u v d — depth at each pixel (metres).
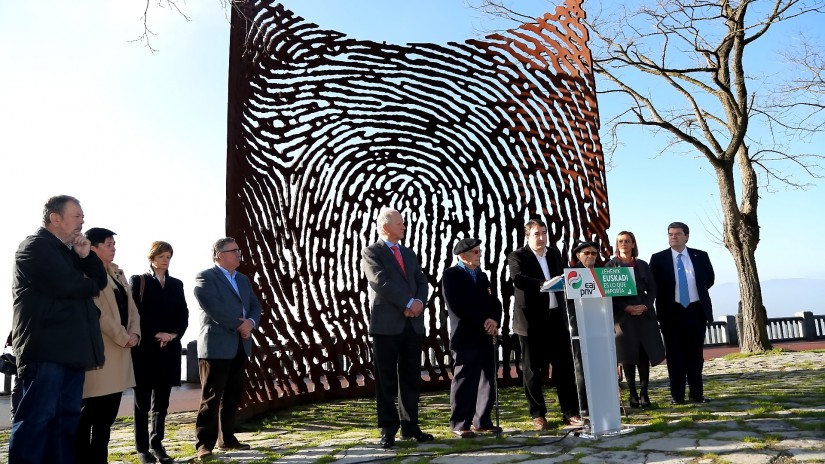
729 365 9.05
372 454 3.85
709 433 3.69
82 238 3.30
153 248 4.26
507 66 7.35
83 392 3.46
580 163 6.87
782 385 6.05
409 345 4.23
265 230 6.20
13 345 3.19
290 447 4.34
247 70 6.10
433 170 7.67
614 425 3.98
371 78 7.24
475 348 4.39
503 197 7.41
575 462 3.23
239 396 4.43
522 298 4.56
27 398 3.10
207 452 4.07
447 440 4.14
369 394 7.39
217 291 4.23
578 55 6.88
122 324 3.72
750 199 12.06
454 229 7.61
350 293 7.22
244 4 6.04
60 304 3.19
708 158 12.02
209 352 4.14
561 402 4.52
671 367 5.25
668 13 11.94
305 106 6.78
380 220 4.35
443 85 7.46
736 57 11.90
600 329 4.06
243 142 5.94
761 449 3.17
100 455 3.57
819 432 3.47
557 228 7.04
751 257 11.74
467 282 4.43
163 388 4.14
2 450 4.94
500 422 4.86
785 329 16.91
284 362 6.66
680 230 5.34
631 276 4.18
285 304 6.51
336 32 7.03
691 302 5.26
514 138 7.32
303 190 6.74
